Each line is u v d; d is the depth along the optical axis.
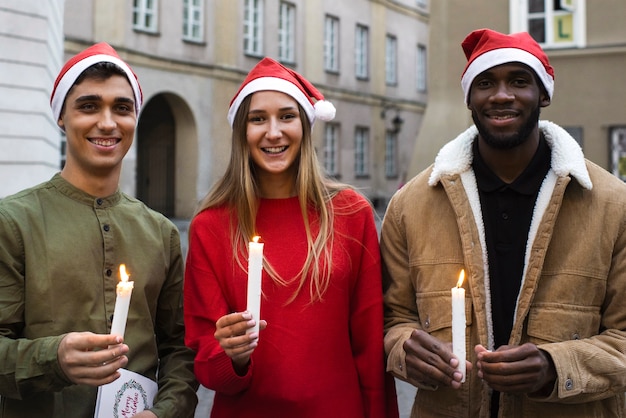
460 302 1.95
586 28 11.52
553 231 2.30
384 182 28.78
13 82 9.46
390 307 2.55
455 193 2.39
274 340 2.39
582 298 2.25
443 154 2.43
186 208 20.59
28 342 2.06
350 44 26.78
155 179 20.92
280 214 2.54
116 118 2.28
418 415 2.44
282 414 2.38
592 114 11.56
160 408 2.26
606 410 2.32
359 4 27.19
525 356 2.03
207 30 20.58
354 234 2.54
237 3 21.41
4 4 9.31
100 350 1.97
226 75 21.17
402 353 2.30
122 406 2.18
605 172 2.36
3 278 2.15
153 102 20.73
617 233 2.25
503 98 2.29
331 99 25.89
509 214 2.36
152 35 18.97
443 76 12.62
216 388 2.28
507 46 2.35
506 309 2.32
